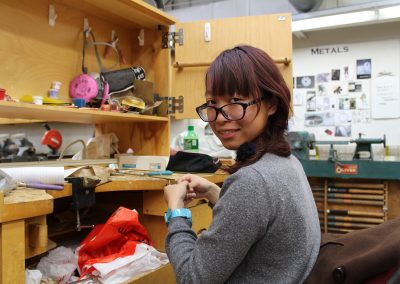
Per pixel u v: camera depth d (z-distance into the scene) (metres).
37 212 0.87
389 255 0.64
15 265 0.83
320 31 3.82
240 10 3.55
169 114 1.88
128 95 1.78
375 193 2.88
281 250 0.74
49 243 1.20
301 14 3.07
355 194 2.94
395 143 3.56
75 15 1.72
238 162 0.84
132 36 2.01
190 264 0.76
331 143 3.05
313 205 0.85
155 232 1.44
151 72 1.96
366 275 0.65
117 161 1.76
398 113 3.56
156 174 1.46
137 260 1.13
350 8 2.88
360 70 3.68
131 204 1.50
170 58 1.93
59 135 2.59
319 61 3.84
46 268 1.09
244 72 0.80
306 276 0.74
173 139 2.48
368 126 3.66
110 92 1.73
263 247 0.75
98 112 1.49
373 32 3.63
